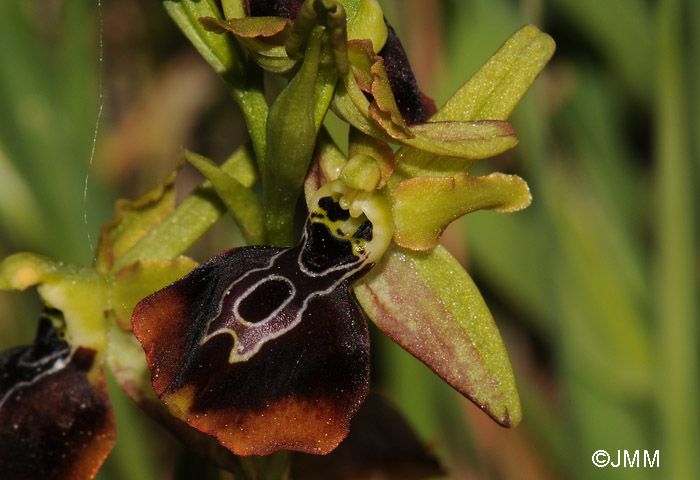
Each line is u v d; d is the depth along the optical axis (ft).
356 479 0.46
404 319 0.41
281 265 0.40
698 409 0.48
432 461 0.47
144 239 0.43
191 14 0.41
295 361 0.39
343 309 0.40
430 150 0.40
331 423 0.39
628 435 0.52
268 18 0.39
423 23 0.51
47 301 0.43
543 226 0.50
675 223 0.48
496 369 0.41
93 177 0.52
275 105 0.39
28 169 0.51
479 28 0.52
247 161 0.42
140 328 0.39
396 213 0.41
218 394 0.39
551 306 0.50
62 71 0.51
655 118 0.50
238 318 0.40
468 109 0.41
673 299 0.48
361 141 0.41
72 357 0.43
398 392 0.51
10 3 0.50
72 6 0.52
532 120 0.50
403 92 0.41
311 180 0.41
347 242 0.41
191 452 0.43
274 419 0.39
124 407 0.51
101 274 0.43
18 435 0.42
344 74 0.39
